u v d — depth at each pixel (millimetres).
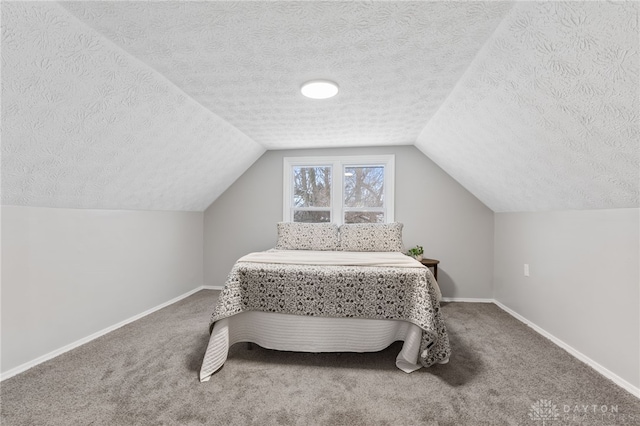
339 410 1495
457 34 1417
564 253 2221
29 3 1128
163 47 1521
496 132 2092
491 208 3465
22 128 1496
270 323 2086
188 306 3268
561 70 1296
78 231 2264
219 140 2938
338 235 3385
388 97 2191
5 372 1771
